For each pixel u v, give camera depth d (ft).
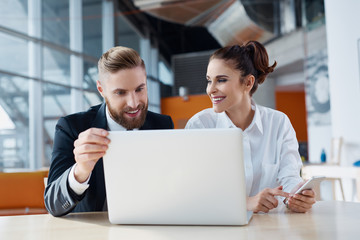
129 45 38.14
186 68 40.88
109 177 3.51
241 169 3.30
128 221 3.56
